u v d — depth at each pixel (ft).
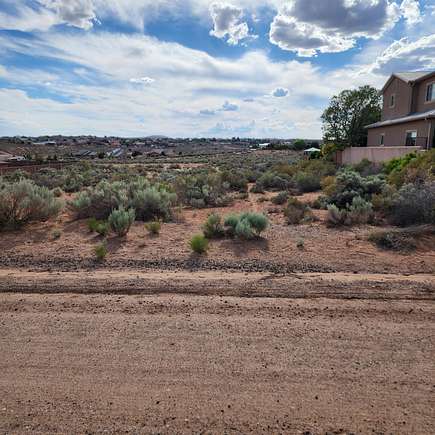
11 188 34.83
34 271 20.95
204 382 10.26
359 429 8.43
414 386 10.02
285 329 13.38
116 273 20.38
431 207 30.73
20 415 8.98
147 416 8.90
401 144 87.61
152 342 12.51
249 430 8.41
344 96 120.47
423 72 98.68
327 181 58.49
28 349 12.13
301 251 24.67
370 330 13.24
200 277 19.36
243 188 67.31
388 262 22.02
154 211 38.70
